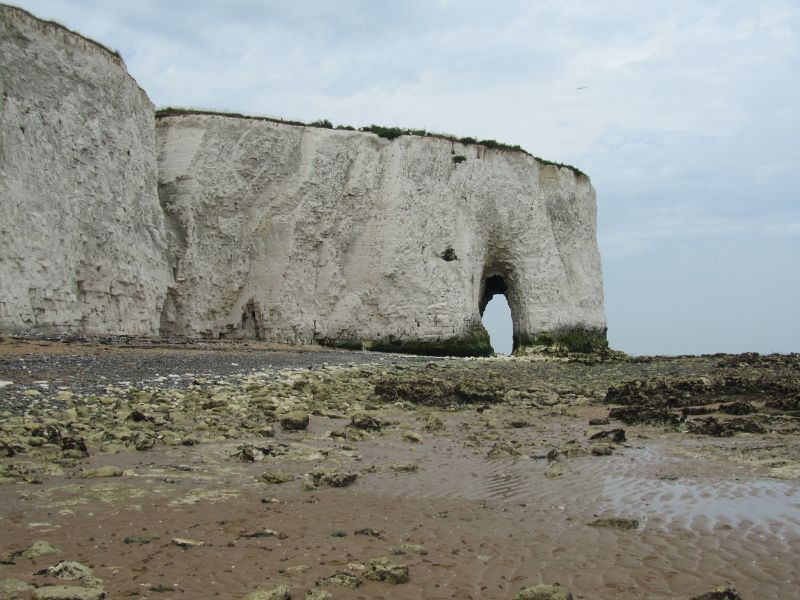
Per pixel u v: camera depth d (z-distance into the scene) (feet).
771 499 26.66
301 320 127.34
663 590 17.65
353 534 21.86
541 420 50.88
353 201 137.49
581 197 168.66
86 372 52.39
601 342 163.12
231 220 122.72
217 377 56.34
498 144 152.56
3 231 72.95
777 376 80.64
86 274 89.45
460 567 19.21
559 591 16.48
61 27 89.97
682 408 57.26
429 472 31.81
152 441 33.60
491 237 150.61
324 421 44.91
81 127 90.38
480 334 142.82
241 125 126.41
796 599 17.01
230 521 22.45
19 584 15.75
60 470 27.76
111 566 17.87
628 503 26.43
